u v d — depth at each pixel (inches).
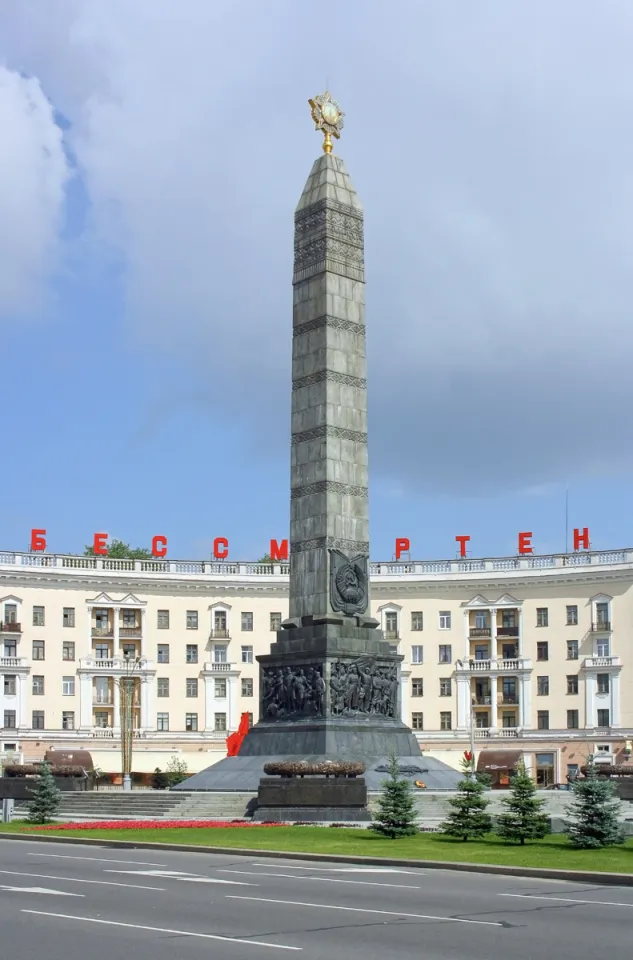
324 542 2400.3
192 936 761.6
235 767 2325.3
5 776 2443.4
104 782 3902.6
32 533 4306.1
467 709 4259.4
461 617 4318.4
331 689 2324.1
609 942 753.0
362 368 2519.7
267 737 2374.5
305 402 2491.4
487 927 807.1
